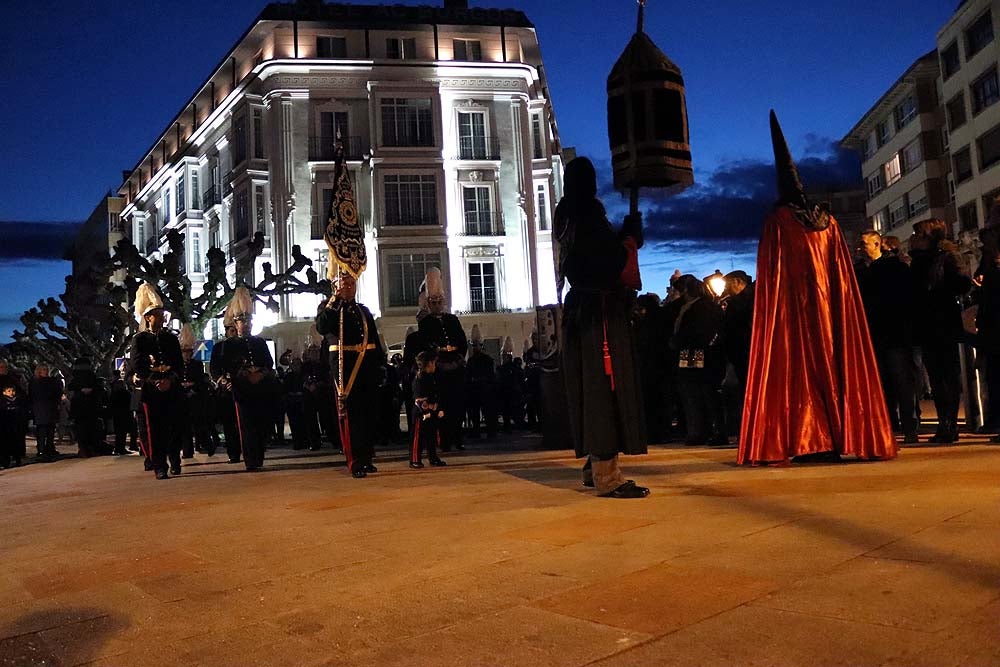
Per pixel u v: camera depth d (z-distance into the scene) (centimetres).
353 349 806
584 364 516
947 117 4347
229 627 288
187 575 372
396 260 3609
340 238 856
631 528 402
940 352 724
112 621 305
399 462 984
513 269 3691
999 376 731
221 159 4122
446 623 273
